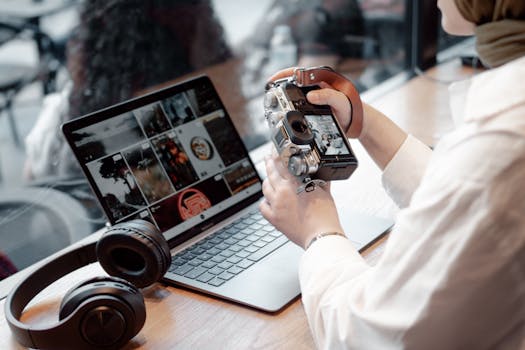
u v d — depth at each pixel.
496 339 0.56
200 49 2.21
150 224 0.82
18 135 2.54
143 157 0.94
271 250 0.89
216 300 0.80
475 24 0.63
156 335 0.74
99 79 1.96
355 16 2.41
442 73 1.68
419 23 1.68
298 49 2.65
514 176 0.52
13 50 2.38
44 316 0.81
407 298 0.56
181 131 0.99
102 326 0.70
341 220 0.96
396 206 1.01
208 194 0.99
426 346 0.56
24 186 1.90
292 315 0.76
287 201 0.76
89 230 1.53
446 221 0.54
